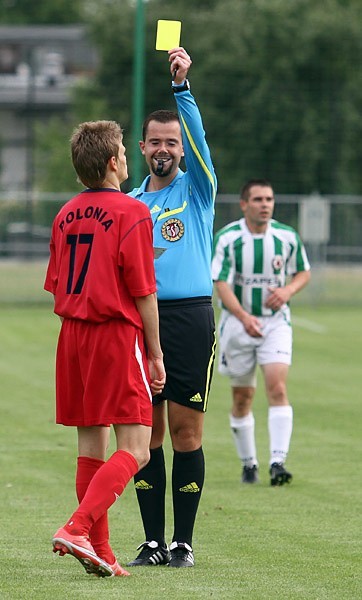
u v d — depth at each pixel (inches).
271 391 1359.5
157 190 931.3
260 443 1614.2
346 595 809.5
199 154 901.8
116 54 6082.7
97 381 812.6
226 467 1429.6
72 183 5935.0
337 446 1566.2
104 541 843.4
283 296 1374.3
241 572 880.3
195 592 802.2
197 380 903.1
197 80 5787.4
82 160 820.6
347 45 5821.9
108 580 837.8
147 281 807.7
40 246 4335.6
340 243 4227.4
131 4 6353.3
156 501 924.0
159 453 928.9
